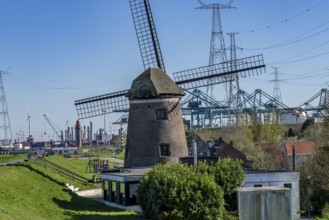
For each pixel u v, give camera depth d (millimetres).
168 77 67750
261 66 74938
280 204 36000
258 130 143750
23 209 43188
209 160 65188
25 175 60750
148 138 65938
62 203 54312
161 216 47844
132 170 62312
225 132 147125
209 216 47781
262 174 58062
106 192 63062
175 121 66938
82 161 120750
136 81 66500
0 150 159000
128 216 50250
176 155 66188
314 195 68250
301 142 112188
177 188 47938
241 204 35781
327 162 71188
